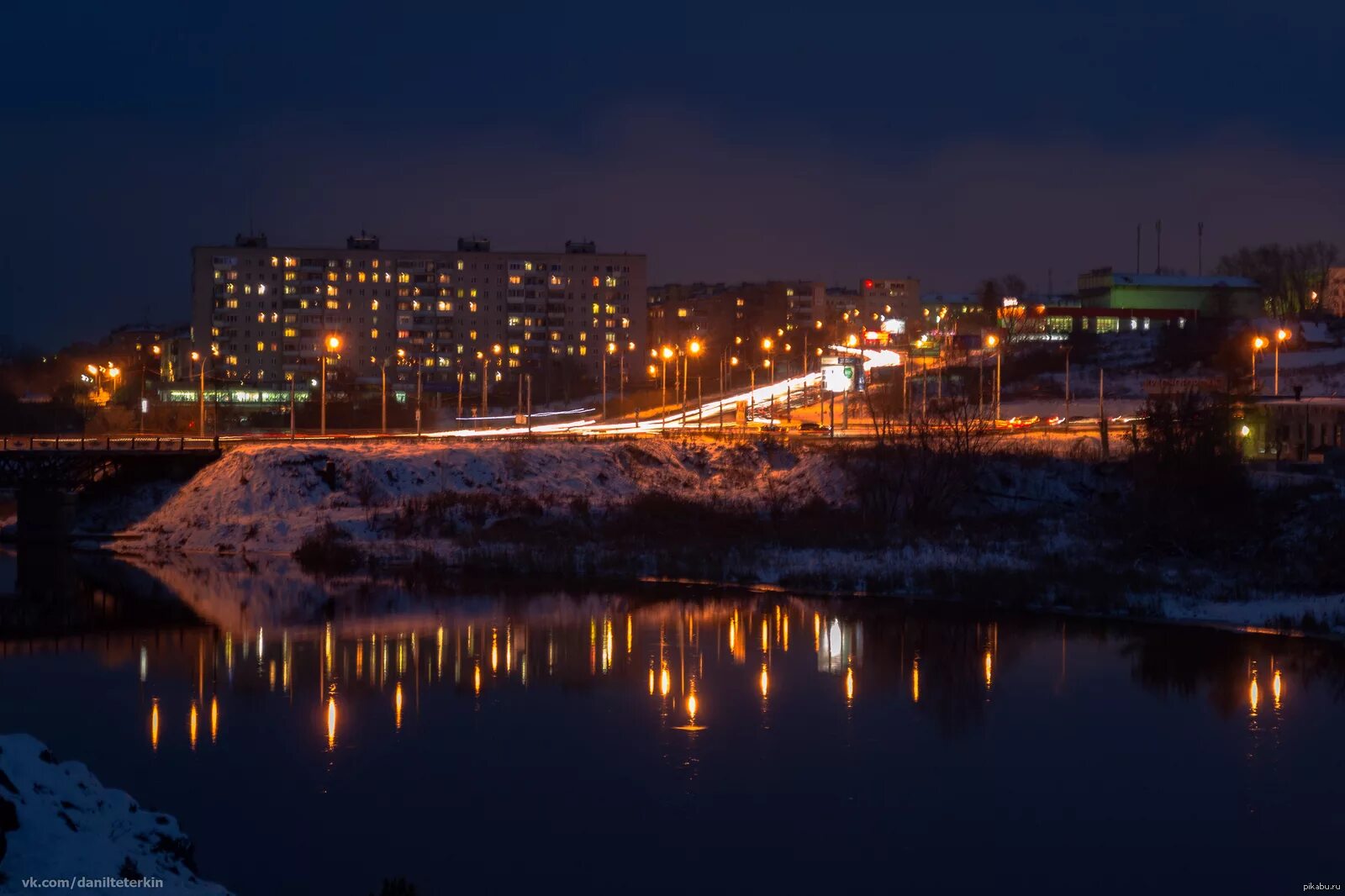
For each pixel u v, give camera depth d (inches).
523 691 2242.9
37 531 4352.9
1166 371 7490.2
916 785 1759.4
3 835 1048.2
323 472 4338.1
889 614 2869.1
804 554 3604.8
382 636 2704.2
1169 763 1836.9
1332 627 2630.4
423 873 1475.1
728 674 2347.4
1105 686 2234.3
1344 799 1697.8
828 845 1561.3
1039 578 3127.5
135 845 1175.6
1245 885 1456.7
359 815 1651.1
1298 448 4163.4
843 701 2161.7
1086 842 1568.7
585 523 4057.6
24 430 7554.1
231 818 1633.9
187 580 3489.2
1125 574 3154.5
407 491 4269.2
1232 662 2384.4
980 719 2054.6
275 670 2413.9
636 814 1659.7
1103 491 4013.3
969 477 4057.6
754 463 4658.0
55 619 2913.4
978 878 1475.1
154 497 4520.2
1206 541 3383.4
